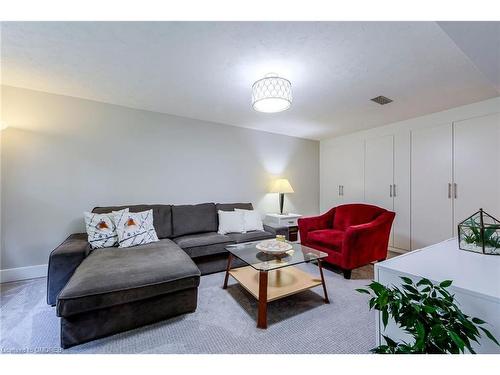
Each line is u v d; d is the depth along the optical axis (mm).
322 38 1600
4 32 1575
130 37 1623
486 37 1302
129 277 1608
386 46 1681
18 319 1737
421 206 3287
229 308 1948
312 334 1605
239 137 3928
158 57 1871
